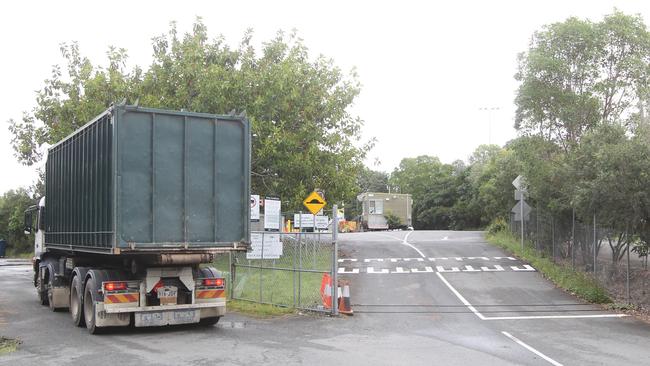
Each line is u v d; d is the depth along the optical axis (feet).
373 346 35.83
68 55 95.50
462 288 64.08
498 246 102.27
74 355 32.35
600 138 58.23
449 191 267.80
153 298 39.45
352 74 93.09
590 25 73.56
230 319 46.78
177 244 37.88
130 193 36.65
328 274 52.49
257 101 78.79
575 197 57.47
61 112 91.04
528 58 74.33
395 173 358.64
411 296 59.31
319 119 89.86
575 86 75.05
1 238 190.70
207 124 39.47
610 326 45.16
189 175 38.63
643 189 50.83
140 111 37.27
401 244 107.45
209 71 80.23
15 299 61.00
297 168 83.20
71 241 45.85
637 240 56.49
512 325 45.34
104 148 38.01
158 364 29.99
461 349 35.24
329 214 113.80
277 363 30.40
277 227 62.64
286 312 49.98
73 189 45.57
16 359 31.27
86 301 40.75
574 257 74.74
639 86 68.80
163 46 89.66
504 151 192.54
